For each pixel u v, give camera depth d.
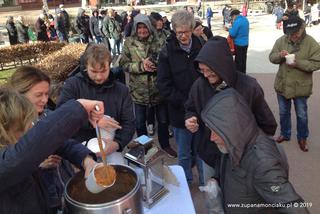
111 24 11.88
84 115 1.17
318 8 17.31
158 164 1.73
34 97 1.90
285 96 4.15
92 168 1.41
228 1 29.14
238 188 1.63
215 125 1.56
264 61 9.50
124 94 2.36
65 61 6.21
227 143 1.53
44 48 11.28
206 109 1.64
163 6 27.05
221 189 1.81
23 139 1.08
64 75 5.60
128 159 1.71
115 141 2.00
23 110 1.22
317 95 6.14
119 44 12.14
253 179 1.55
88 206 1.24
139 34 3.88
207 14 19.41
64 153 1.60
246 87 2.19
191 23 2.92
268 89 6.85
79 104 1.18
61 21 14.35
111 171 1.33
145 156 1.68
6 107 1.20
